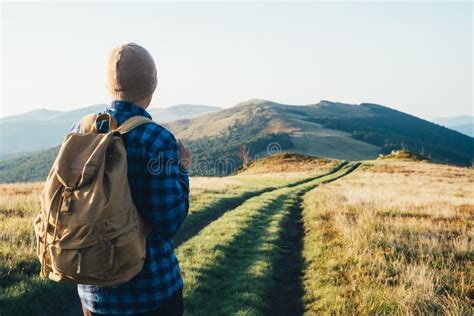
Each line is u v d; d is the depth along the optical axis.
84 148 2.26
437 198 21.41
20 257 7.70
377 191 25.83
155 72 2.63
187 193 2.51
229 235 12.13
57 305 6.72
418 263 8.61
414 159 78.06
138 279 2.37
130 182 2.33
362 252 9.37
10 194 17.19
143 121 2.42
